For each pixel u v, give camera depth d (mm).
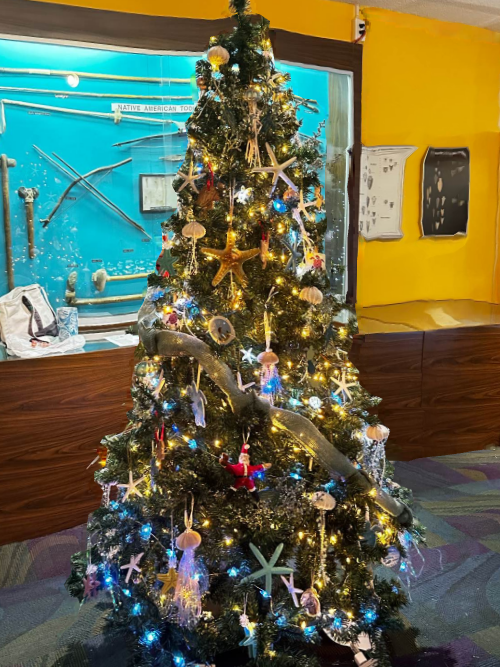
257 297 1529
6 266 2592
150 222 2881
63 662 1663
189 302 1551
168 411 1561
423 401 2986
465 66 3363
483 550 2215
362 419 1613
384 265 3363
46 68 2514
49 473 2311
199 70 1542
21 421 2219
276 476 1608
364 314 3240
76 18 2316
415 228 3420
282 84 1695
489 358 3082
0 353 2262
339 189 3094
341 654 1688
